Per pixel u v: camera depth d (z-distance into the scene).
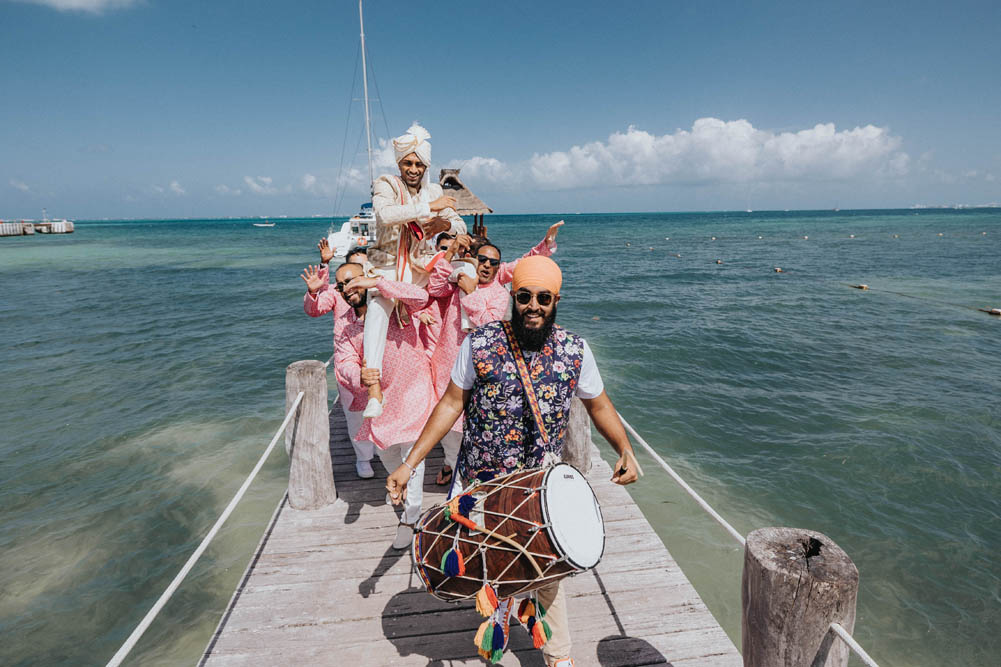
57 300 24.02
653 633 3.00
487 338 2.12
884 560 5.91
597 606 3.20
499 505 2.02
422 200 3.37
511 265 4.46
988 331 16.45
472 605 3.22
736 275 31.88
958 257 41.25
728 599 5.23
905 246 53.50
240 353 14.50
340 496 4.45
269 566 3.57
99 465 7.89
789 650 1.85
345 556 3.67
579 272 34.25
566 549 1.87
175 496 7.03
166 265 41.81
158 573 5.60
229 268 39.53
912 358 13.43
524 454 2.19
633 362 13.23
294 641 2.95
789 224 127.44
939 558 5.92
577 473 2.11
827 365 12.91
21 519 6.54
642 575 3.46
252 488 7.22
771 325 17.52
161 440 8.75
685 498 7.01
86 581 5.49
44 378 12.17
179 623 4.95
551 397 2.11
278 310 21.36
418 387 3.36
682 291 25.52
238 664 2.80
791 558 1.86
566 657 2.40
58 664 4.55
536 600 2.28
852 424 9.30
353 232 38.44
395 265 3.38
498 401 2.11
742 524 6.52
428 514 2.29
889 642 4.87
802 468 7.82
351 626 3.06
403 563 3.60
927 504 6.92
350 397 4.38
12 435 8.98
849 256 43.53
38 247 65.44
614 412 2.28
